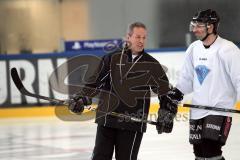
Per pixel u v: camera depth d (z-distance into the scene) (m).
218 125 8.84
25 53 26.28
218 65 8.88
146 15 27.81
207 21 8.83
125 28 27.86
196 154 9.16
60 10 27.64
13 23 27.41
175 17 27.62
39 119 22.81
